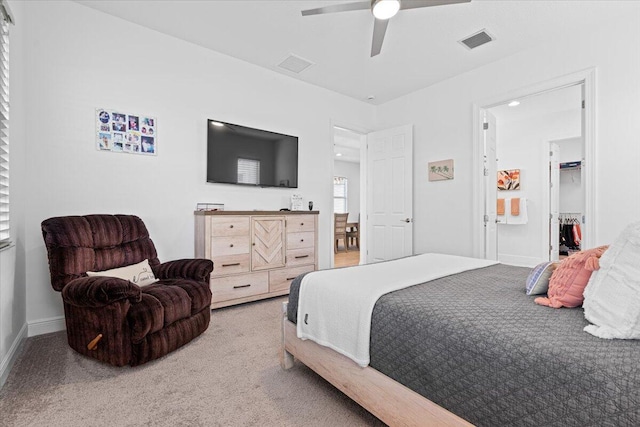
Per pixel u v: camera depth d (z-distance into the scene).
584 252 1.15
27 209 2.27
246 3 2.48
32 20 2.29
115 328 1.72
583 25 2.68
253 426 1.31
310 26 2.78
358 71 3.65
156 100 2.88
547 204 4.99
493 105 3.41
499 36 2.87
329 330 1.44
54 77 2.38
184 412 1.39
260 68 3.58
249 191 3.51
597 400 0.70
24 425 1.30
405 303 1.21
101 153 2.59
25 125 2.25
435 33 2.83
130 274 2.16
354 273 1.73
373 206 4.64
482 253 3.46
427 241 4.00
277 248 3.24
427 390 1.06
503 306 1.13
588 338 0.84
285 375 1.73
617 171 2.53
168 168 2.94
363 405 1.28
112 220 2.35
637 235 0.89
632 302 0.83
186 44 3.05
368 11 2.55
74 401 1.46
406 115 4.32
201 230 2.85
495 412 0.87
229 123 3.32
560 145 6.06
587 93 2.69
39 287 2.32
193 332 2.09
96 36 2.57
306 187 4.01
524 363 0.83
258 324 2.51
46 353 1.97
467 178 3.59
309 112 4.03
